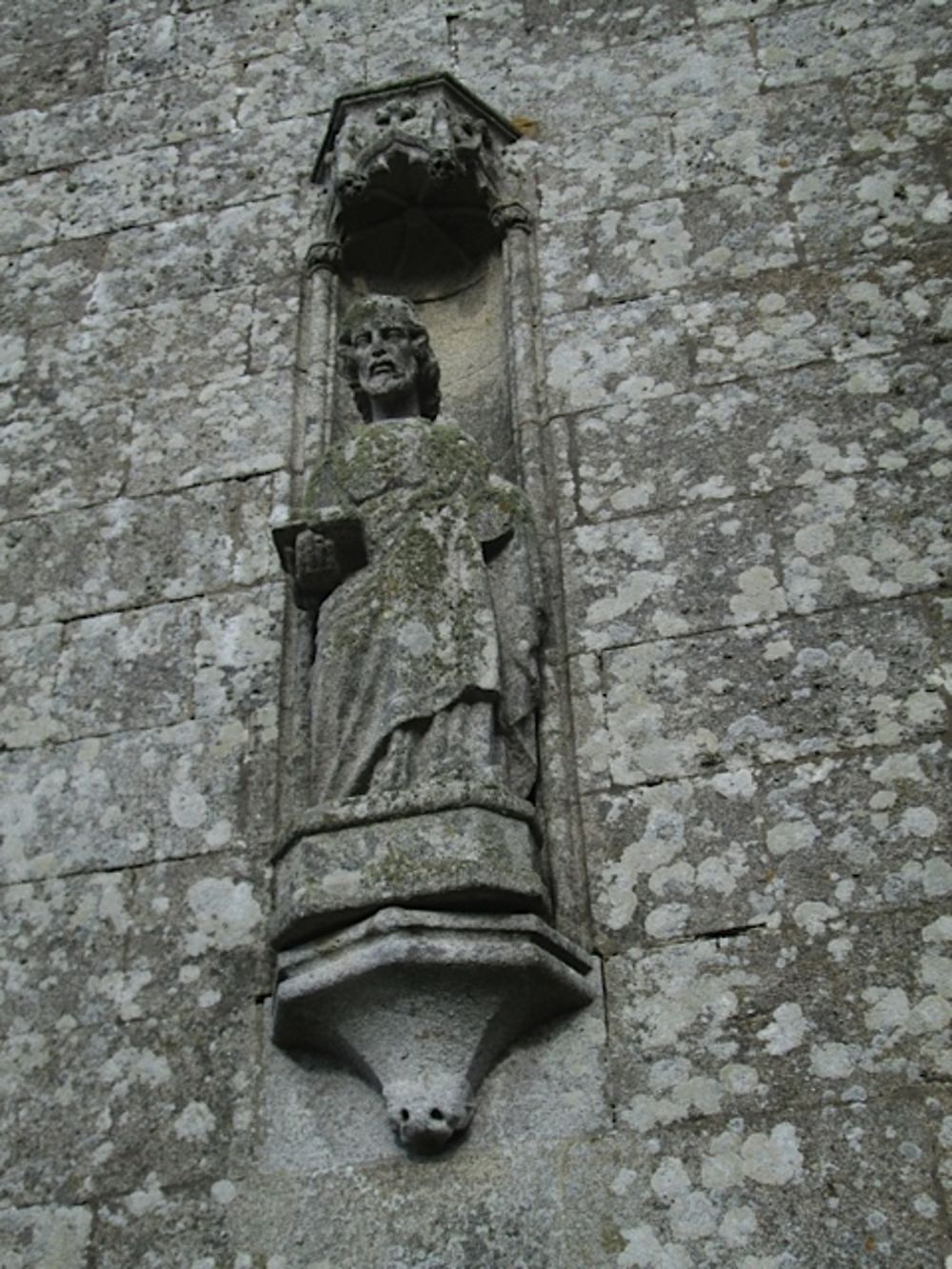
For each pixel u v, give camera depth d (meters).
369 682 4.32
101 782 4.68
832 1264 3.56
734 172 5.55
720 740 4.35
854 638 4.46
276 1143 3.96
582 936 4.11
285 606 4.90
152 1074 4.14
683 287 5.31
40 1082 4.18
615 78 5.94
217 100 6.30
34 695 4.89
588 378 5.17
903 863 4.06
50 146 6.34
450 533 4.50
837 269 5.23
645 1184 3.73
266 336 5.57
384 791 4.08
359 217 5.82
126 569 5.11
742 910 4.07
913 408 4.86
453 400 5.55
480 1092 3.92
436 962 3.82
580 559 4.77
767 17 5.96
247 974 4.25
